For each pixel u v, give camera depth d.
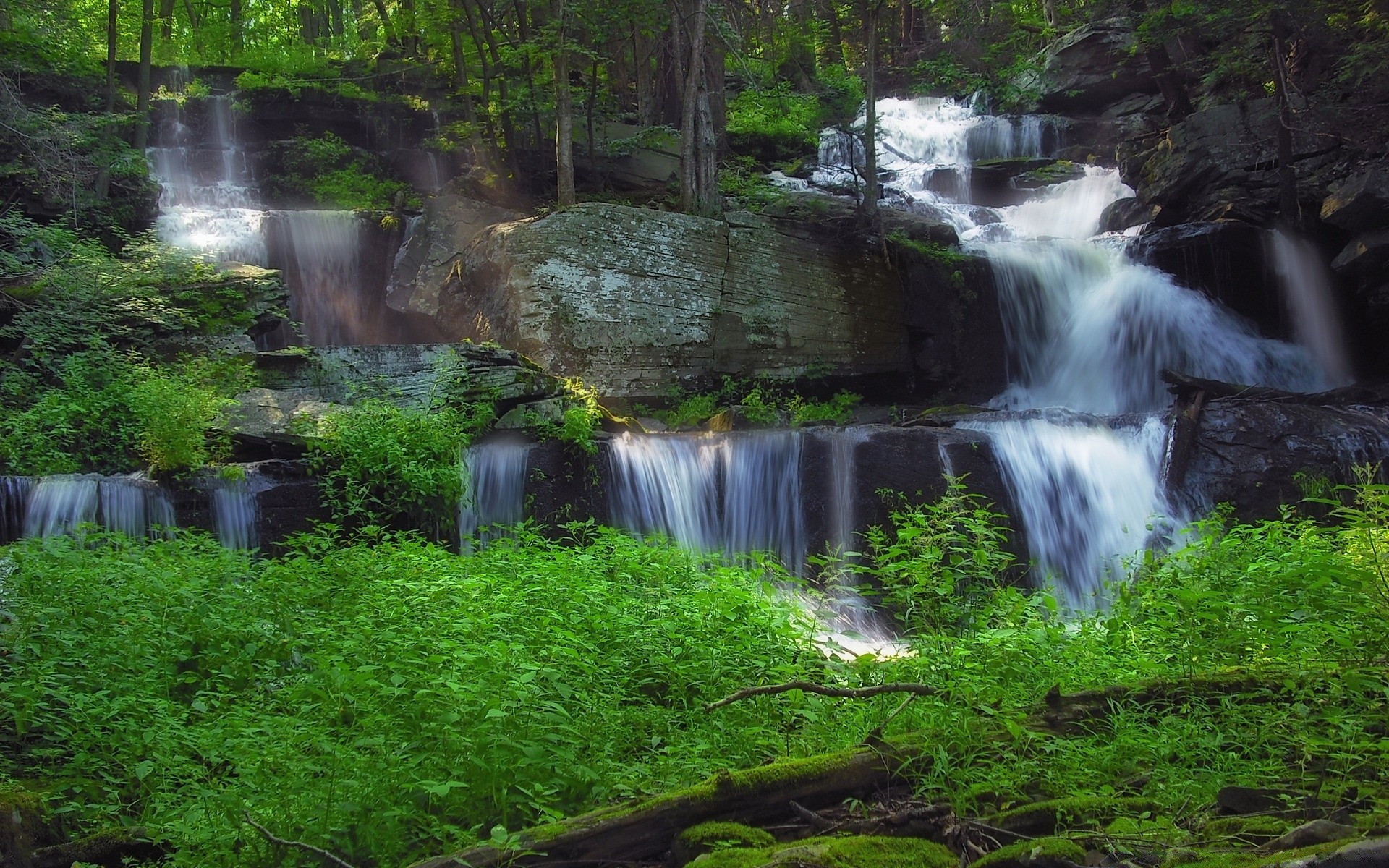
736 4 27.33
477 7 23.22
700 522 14.01
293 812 4.93
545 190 22.88
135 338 15.43
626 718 6.32
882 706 6.12
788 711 6.48
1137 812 4.79
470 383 13.99
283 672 7.72
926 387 20.59
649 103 27.45
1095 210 25.69
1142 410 20.03
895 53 35.25
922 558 7.84
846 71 32.88
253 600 8.66
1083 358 20.84
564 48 19.78
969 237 24.66
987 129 29.70
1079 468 14.28
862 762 5.14
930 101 32.38
